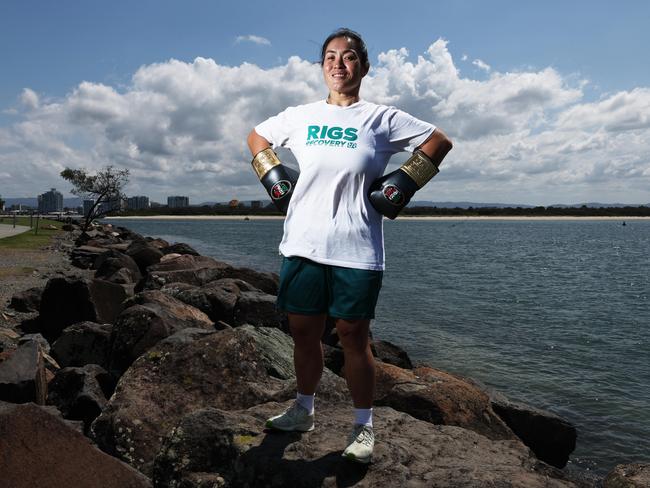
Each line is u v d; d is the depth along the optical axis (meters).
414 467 3.26
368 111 3.08
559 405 8.80
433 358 11.41
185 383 4.86
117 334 6.93
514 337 13.70
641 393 9.42
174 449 3.58
